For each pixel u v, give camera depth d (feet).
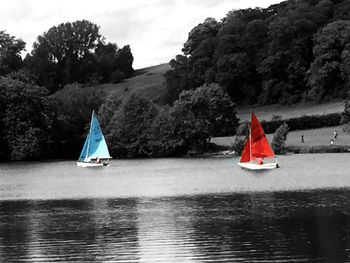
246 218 156.76
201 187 242.17
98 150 393.50
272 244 124.98
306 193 208.23
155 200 203.72
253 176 281.95
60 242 133.80
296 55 638.53
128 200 206.69
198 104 470.39
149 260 116.88
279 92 638.12
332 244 122.83
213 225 148.36
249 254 118.01
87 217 168.25
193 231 141.49
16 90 492.95
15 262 117.91
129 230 145.59
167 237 135.74
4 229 151.43
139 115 486.79
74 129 520.01
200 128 463.01
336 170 298.15
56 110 520.01
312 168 312.71
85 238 137.49
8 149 488.44
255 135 314.14
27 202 212.43
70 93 560.20
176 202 196.03
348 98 497.87
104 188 253.85
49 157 505.66
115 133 488.44
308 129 491.72
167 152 473.26
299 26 648.38
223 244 126.82
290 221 149.69
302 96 622.54
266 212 165.78
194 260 115.75
